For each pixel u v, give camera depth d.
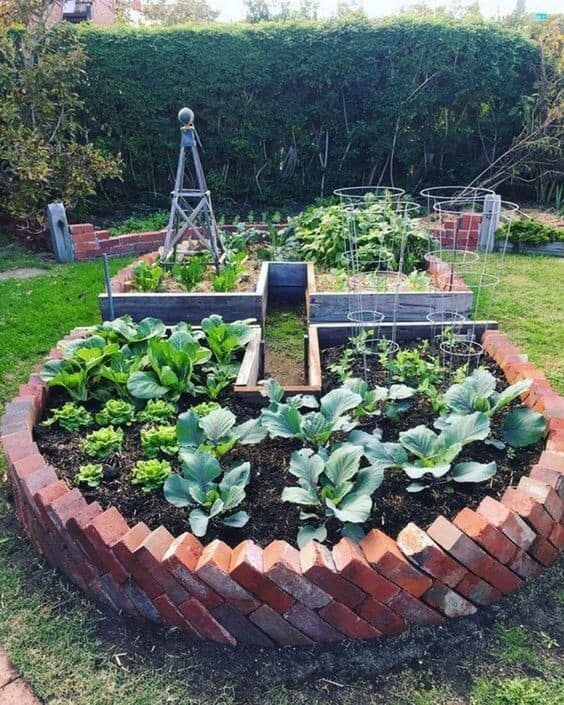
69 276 5.33
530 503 1.80
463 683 1.61
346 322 3.78
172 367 2.76
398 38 7.59
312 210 6.30
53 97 6.86
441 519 1.74
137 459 2.32
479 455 2.24
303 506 2.02
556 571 1.93
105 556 1.76
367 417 2.55
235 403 2.74
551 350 3.69
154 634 1.78
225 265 4.80
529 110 7.79
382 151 8.16
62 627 1.81
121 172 6.99
